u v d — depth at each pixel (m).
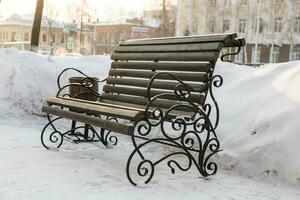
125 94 5.14
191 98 4.21
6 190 3.50
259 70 5.90
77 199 3.37
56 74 7.78
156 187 3.80
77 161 4.58
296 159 3.95
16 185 3.64
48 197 3.38
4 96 7.49
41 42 49.12
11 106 7.32
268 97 4.88
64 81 7.65
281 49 46.47
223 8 49.88
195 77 4.24
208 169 4.27
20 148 5.07
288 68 5.38
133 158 4.89
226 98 5.43
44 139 5.67
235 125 4.82
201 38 4.36
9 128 6.31
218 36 4.18
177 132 5.23
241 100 5.19
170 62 4.61
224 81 6.06
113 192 3.58
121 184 3.82
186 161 4.84
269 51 46.81
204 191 3.76
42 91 7.46
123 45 5.49
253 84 5.43
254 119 4.65
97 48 58.75
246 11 48.06
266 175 4.13
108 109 4.10
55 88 7.57
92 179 3.92
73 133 5.64
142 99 4.77
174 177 4.16
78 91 5.91
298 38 45.66
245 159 4.35
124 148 5.41
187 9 52.19
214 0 50.59
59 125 6.77
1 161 4.41
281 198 3.62
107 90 5.41
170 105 4.36
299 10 45.50
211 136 4.90
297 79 4.90
